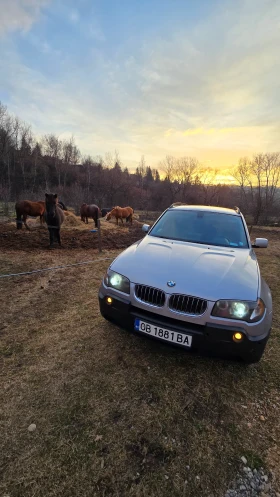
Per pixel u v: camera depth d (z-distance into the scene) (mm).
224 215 3678
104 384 2182
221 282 2164
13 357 2498
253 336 1980
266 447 1705
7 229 9336
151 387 2174
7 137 48094
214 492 1415
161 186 56250
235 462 1588
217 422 1877
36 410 1900
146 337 2262
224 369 2447
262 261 7066
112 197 50688
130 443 1679
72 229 10367
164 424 1830
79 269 5316
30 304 3674
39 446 1636
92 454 1598
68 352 2596
